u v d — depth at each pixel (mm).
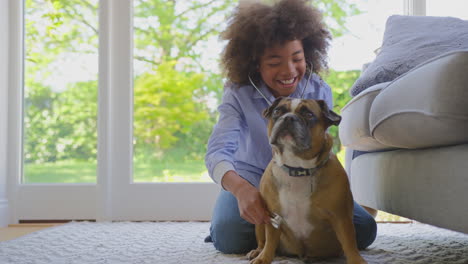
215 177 1628
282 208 1418
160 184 3072
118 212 3084
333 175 1375
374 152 1907
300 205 1396
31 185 3098
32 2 3195
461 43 1906
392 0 3082
